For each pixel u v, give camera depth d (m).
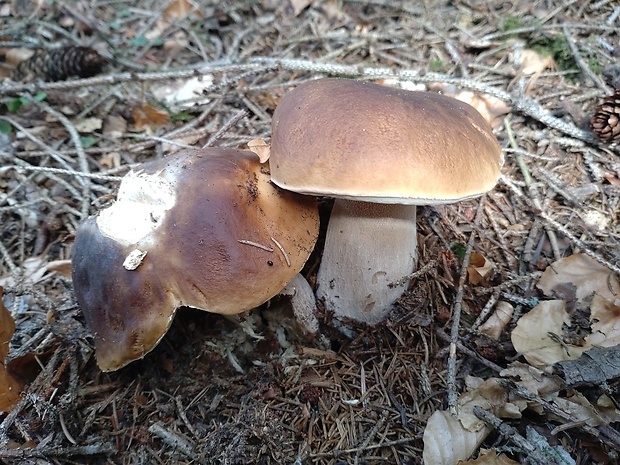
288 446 0.24
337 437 0.25
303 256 0.24
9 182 0.37
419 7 0.52
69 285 0.31
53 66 0.46
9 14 0.58
